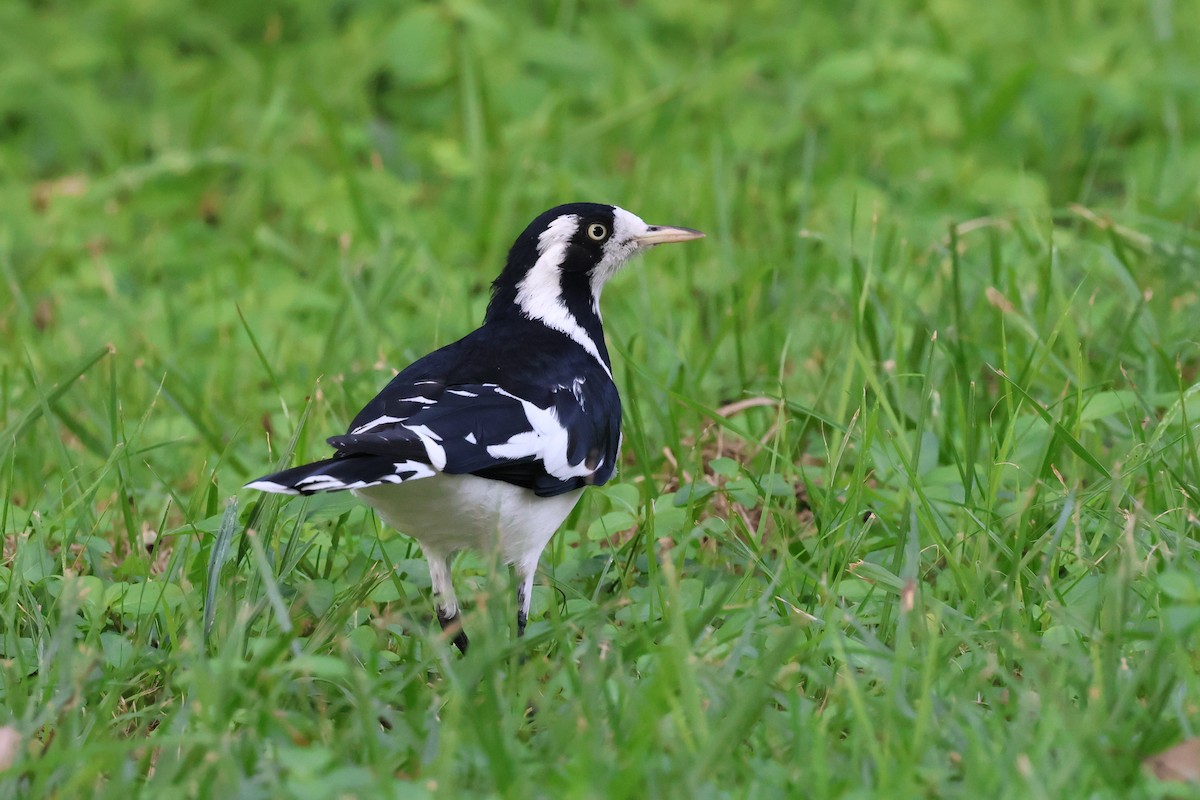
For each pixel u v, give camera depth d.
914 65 17.06
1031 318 11.92
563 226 9.73
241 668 7.20
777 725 7.05
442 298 13.55
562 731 6.86
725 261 14.23
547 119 17.44
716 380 12.45
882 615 8.28
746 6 20.52
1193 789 6.27
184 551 9.52
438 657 7.75
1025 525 8.77
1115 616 7.56
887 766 6.49
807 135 17.02
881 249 14.59
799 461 10.79
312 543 9.26
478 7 18.33
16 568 8.75
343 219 15.66
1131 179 15.73
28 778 6.93
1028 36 19.14
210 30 20.77
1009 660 7.70
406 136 18.16
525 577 8.90
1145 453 9.50
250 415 12.02
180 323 14.17
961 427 10.17
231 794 6.45
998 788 6.44
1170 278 12.77
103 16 20.61
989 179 15.95
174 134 18.48
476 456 8.19
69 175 18.17
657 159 16.72
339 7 20.73
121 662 8.11
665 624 7.73
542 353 9.30
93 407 12.19
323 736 7.09
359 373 12.15
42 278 15.41
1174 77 17.16
